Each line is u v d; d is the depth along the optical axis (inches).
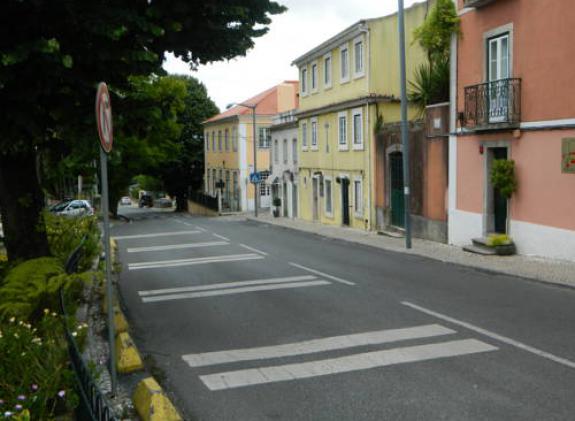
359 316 376.2
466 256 641.6
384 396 239.8
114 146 402.9
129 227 1471.5
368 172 1051.3
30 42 292.0
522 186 629.9
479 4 673.0
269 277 546.0
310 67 1373.0
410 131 875.4
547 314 370.6
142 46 343.6
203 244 918.4
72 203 1409.9
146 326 370.3
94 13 315.0
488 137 681.0
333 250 775.7
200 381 266.2
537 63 598.2
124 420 219.5
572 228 565.0
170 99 412.8
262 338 332.5
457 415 218.7
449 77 806.5
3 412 189.0
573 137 558.6
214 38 383.6
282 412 228.2
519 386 245.8
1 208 402.9
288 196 1600.6
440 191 800.9
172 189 2625.5
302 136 1448.1
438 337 321.7
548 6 579.2
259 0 378.6
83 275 315.9
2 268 383.2
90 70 342.6
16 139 340.8
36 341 250.2
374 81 1046.4
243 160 2087.8
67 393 214.5
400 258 668.1
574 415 215.3
